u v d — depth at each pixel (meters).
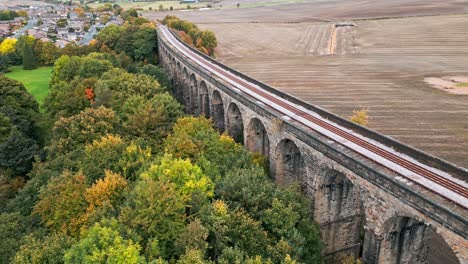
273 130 50.00
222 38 187.50
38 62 148.62
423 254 38.47
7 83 82.94
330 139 42.34
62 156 54.47
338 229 45.69
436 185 32.34
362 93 98.06
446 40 155.75
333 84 107.06
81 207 42.41
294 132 45.47
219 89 66.25
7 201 57.16
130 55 133.88
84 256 31.58
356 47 159.00
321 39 177.88
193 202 38.72
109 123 61.22
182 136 50.88
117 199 42.28
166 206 36.12
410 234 36.53
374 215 35.41
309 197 44.59
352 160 36.91
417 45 153.25
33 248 35.59
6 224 44.91
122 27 145.12
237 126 65.25
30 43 152.62
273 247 36.25
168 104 66.81
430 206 29.64
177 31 149.12
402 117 81.06
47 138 76.25
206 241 36.78
